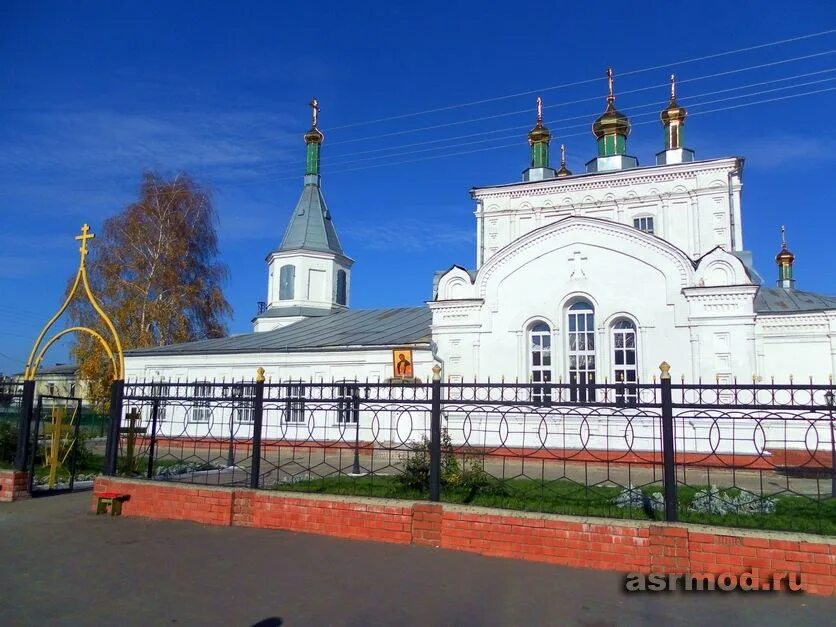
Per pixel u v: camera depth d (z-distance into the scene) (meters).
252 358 28.31
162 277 37.75
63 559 8.08
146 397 11.27
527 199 32.56
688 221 29.70
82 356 35.47
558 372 20.92
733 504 9.26
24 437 12.72
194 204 40.47
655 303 20.06
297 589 6.88
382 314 32.16
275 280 39.47
